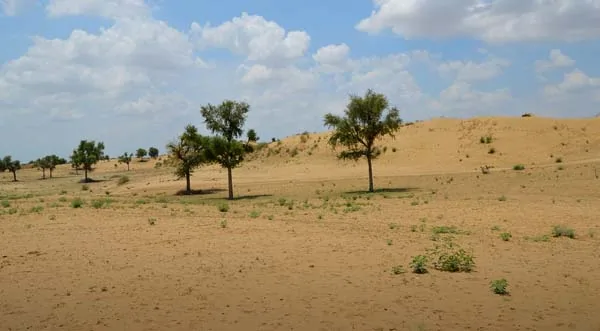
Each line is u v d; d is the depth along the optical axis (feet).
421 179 183.32
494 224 76.33
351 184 184.34
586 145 226.58
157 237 63.62
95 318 31.60
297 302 34.78
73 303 34.78
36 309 33.47
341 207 109.91
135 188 233.55
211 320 31.14
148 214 93.81
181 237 63.52
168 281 40.75
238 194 177.17
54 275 42.98
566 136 244.63
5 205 114.62
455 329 29.37
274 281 40.60
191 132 193.77
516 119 286.66
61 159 613.11
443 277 41.52
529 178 155.22
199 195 184.55
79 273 43.70
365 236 64.03
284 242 59.62
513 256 50.39
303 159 280.31
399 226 74.23
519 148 238.89
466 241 59.72
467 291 37.24
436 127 299.99
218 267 45.91
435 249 52.95
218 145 156.76
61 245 57.88
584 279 40.75
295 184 195.21
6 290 38.17
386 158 257.55
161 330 29.43
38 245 57.93
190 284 39.81
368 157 159.22
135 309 33.40
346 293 36.91
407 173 212.23
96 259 49.73
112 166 538.06
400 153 262.67
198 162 194.70
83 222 79.61
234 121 159.02
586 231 68.03
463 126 291.17
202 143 165.37
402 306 33.68
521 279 40.86
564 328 29.55
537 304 34.09
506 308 33.22
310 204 122.31
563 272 43.27
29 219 84.07
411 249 54.49
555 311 32.60
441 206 103.96
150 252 53.36
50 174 445.78
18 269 45.37
